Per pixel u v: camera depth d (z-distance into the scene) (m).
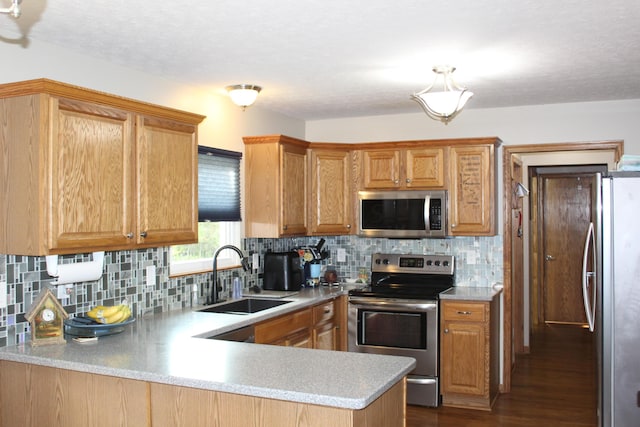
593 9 2.61
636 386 3.16
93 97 2.81
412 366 2.46
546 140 4.96
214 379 2.23
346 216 5.27
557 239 8.42
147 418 2.43
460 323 4.60
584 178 8.30
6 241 2.72
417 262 5.26
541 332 7.76
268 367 2.40
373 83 4.08
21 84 2.61
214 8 2.60
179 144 3.40
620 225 3.18
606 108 4.80
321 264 5.64
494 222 4.88
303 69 3.68
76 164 2.74
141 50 3.24
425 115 5.32
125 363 2.49
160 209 3.25
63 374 2.60
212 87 4.18
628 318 3.17
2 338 2.81
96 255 3.21
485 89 4.31
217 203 4.39
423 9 2.61
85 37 3.00
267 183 4.70
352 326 4.88
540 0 2.50
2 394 2.76
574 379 5.47
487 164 4.82
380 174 5.15
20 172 2.65
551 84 4.14
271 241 5.16
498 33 2.96
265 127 5.08
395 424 2.46
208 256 4.43
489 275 5.15
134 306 3.58
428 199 4.91
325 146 5.16
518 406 4.68
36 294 2.96
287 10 2.62
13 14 1.57
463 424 4.27
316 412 2.12
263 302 4.40
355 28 2.87
